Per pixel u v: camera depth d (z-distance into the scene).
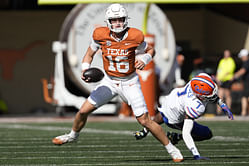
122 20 21.52
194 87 22.30
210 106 53.62
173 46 52.78
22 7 65.56
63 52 50.31
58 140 23.30
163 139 22.38
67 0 45.50
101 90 22.34
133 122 44.72
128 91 22.22
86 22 50.34
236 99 55.78
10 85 64.94
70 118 50.81
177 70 53.44
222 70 54.22
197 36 68.00
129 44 21.84
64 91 50.75
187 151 26.70
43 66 65.44
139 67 21.94
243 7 63.56
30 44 65.44
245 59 52.12
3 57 65.06
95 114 54.91
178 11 68.00
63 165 21.48
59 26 65.69
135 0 45.88
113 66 22.08
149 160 23.06
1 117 55.62
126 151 26.52
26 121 47.00
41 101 65.19
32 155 24.97
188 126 22.67
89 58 22.77
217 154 25.06
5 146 28.69
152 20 52.25
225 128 39.31
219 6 66.62
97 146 28.61
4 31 65.12
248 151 26.22
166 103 24.28
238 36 64.44
